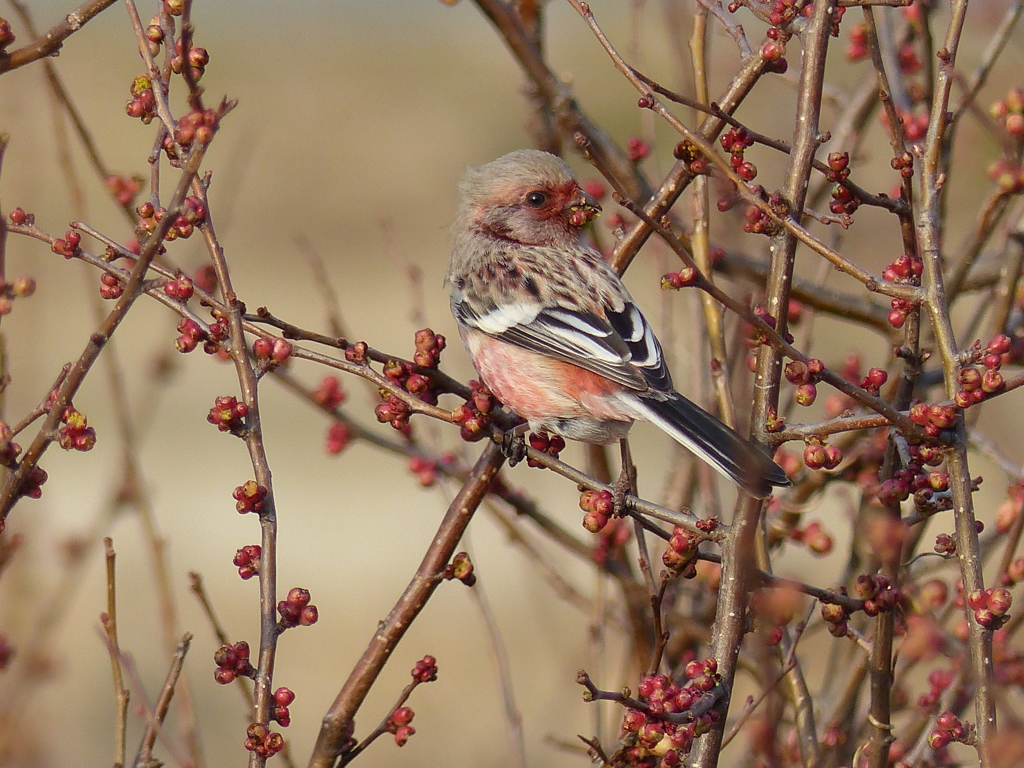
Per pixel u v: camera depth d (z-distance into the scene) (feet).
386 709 55.36
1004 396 37.50
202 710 53.57
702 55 28.96
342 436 34.81
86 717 50.75
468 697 55.01
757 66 27.27
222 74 130.93
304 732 54.70
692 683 22.61
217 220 104.06
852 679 28.73
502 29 32.63
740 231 32.91
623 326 32.68
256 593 63.93
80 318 83.92
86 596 58.29
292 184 114.42
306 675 58.49
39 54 23.58
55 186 93.50
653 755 22.59
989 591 22.04
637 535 26.17
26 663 27.04
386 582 65.72
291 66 131.95
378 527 71.41
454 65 133.49
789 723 31.71
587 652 43.88
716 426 29.50
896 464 25.59
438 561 27.12
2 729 26.76
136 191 27.78
